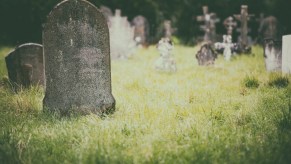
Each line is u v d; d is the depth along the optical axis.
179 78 7.46
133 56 11.34
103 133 4.18
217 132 4.18
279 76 6.62
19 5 15.25
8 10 15.33
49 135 4.20
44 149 3.89
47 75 4.96
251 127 4.33
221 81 7.07
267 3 17.50
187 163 3.54
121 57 10.77
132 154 3.73
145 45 14.84
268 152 3.66
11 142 3.99
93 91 4.98
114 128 4.32
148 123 4.47
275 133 4.10
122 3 17.09
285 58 7.07
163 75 7.88
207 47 9.12
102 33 4.97
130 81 7.06
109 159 3.56
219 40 14.45
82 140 4.04
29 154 3.73
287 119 4.39
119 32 10.73
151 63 9.80
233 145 3.85
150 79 7.35
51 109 4.97
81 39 4.91
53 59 4.92
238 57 10.59
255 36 17.03
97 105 4.99
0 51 12.44
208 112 4.90
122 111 5.06
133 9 17.30
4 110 5.16
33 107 5.16
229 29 13.19
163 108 5.11
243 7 12.64
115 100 5.31
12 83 6.36
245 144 3.88
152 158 3.59
